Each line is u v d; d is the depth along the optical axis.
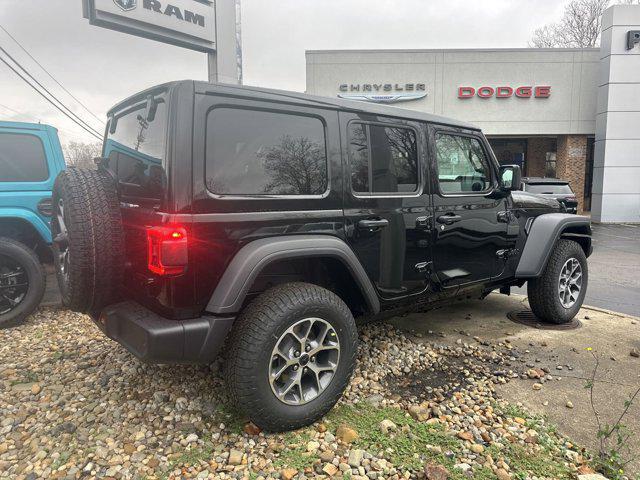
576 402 3.14
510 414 2.97
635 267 8.69
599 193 17.66
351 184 3.06
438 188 3.66
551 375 3.55
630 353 3.96
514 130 18.92
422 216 3.50
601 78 17.52
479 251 4.04
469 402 3.11
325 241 2.84
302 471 2.38
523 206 4.48
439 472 2.37
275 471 2.39
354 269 3.01
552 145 21.91
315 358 2.82
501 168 4.21
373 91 18.52
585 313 5.27
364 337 4.28
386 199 3.25
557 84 18.72
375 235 3.18
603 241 12.50
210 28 7.70
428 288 3.65
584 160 19.31
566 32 33.41
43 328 4.58
